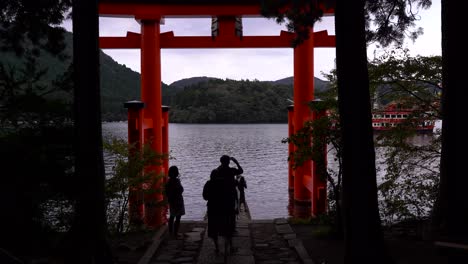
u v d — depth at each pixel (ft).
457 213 24.47
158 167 66.33
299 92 71.82
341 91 21.63
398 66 33.53
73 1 23.57
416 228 30.91
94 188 23.57
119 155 42.22
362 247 21.27
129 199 41.60
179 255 26.45
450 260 22.17
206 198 25.58
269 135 418.72
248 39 75.36
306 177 69.82
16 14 34.14
